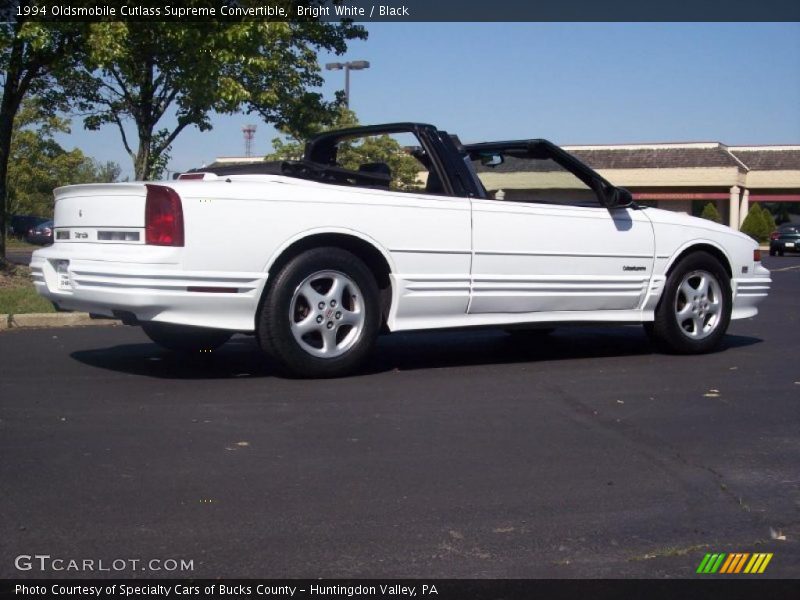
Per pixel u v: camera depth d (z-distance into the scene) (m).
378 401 5.87
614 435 5.22
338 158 7.73
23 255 27.25
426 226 6.61
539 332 8.80
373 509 3.99
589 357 7.76
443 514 3.95
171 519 3.83
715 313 8.02
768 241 39.09
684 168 37.91
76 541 3.61
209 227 5.88
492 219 6.88
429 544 3.65
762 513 4.06
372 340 6.53
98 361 7.17
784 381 6.78
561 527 3.85
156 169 14.17
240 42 11.70
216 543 3.61
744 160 41.97
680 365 7.41
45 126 36.66
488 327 7.00
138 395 5.91
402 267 6.55
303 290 6.25
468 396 6.09
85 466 4.47
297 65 15.03
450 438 5.08
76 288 6.16
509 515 3.96
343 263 6.34
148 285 5.79
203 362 7.16
